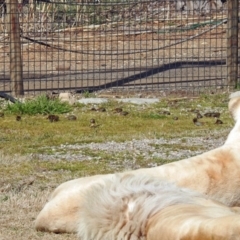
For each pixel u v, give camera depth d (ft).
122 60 48.60
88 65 49.08
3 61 48.93
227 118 34.71
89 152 27.89
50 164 25.85
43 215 17.52
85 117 34.94
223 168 17.92
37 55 53.11
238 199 18.06
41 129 32.42
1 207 20.31
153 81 44.78
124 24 60.39
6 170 24.86
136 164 26.04
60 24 59.31
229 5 41.57
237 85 41.91
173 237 11.33
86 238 12.76
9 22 40.42
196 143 29.48
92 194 12.98
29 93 42.16
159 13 63.93
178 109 37.17
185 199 12.91
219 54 51.62
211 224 10.84
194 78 45.01
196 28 55.16
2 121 34.01
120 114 35.50
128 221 12.44
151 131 31.86
